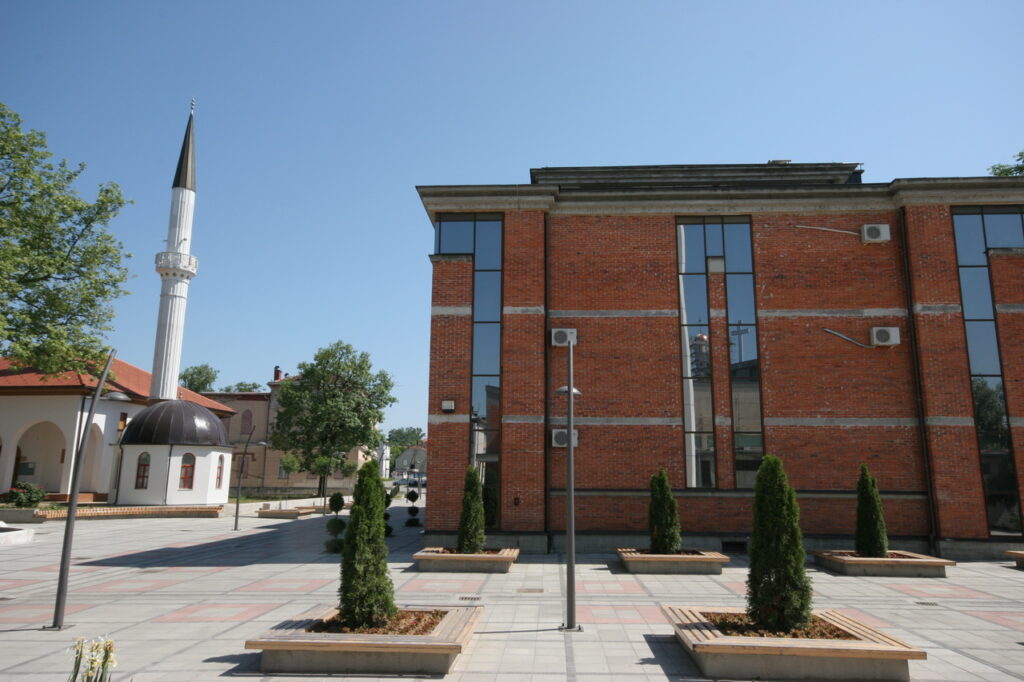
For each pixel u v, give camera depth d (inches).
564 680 302.7
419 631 330.6
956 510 712.4
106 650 243.4
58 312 1039.6
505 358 761.0
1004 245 768.3
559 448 755.4
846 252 786.8
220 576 595.8
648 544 732.7
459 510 737.0
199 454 1462.8
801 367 766.5
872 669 303.7
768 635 326.3
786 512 347.9
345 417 1913.1
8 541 852.6
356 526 350.6
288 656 315.3
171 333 1605.6
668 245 800.9
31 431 1565.0
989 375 740.7
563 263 800.3
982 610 460.1
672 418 762.2
